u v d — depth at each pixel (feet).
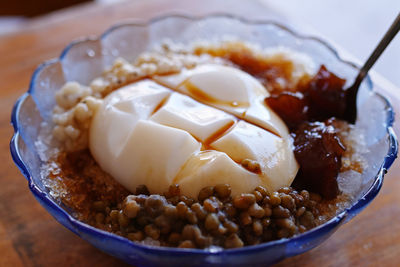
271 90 0.83
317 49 0.89
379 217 0.75
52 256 0.69
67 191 0.69
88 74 0.87
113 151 0.70
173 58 0.81
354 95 0.78
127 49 0.92
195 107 0.72
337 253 0.70
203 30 0.96
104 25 1.05
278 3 1.62
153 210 0.61
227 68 0.79
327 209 0.69
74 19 1.06
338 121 0.79
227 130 0.70
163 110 0.70
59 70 0.83
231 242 0.59
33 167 0.69
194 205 0.61
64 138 0.75
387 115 0.74
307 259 0.70
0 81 0.92
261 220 0.62
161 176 0.67
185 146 0.67
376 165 0.70
